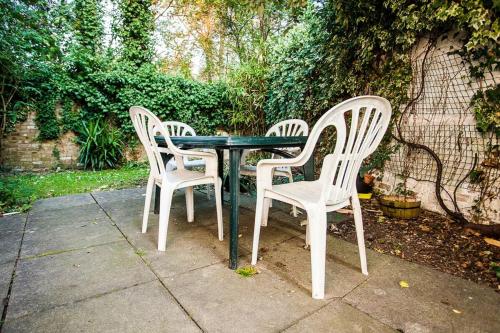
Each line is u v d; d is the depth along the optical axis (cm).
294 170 476
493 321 120
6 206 279
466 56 249
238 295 137
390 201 263
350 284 149
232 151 159
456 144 262
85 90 529
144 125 197
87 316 120
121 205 292
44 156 514
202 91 643
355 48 356
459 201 261
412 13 272
